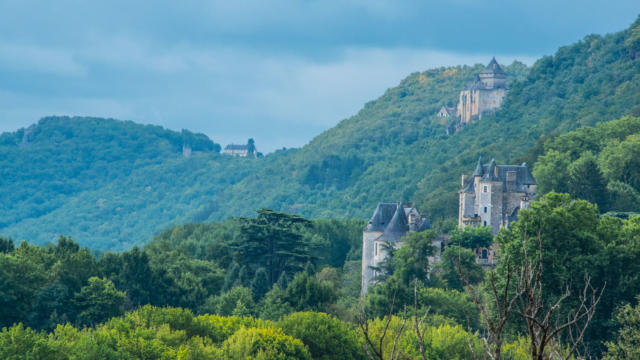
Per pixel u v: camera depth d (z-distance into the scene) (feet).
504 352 269.03
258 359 336.08
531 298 91.71
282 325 393.29
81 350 325.83
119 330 366.63
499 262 375.04
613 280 372.38
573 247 378.53
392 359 92.43
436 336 342.44
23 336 334.65
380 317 466.70
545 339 91.15
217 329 394.11
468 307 463.83
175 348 351.46
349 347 371.56
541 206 400.26
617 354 304.71
